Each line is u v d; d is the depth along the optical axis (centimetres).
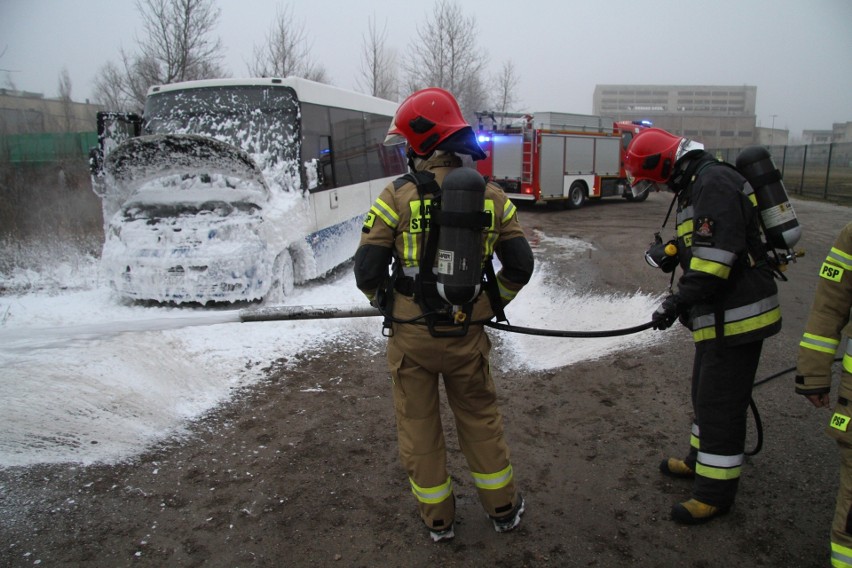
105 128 718
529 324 629
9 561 264
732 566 258
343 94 830
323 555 269
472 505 307
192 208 639
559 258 979
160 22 1503
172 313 619
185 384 461
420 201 246
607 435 380
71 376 434
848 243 225
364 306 376
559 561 263
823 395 233
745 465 337
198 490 322
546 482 327
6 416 378
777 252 275
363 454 361
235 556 269
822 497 306
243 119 705
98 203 1272
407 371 258
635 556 266
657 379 468
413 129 252
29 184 1248
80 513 300
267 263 627
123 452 360
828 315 231
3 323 584
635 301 694
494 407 274
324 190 761
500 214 255
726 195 255
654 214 1670
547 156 1705
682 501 307
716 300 269
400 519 295
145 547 275
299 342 562
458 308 243
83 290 737
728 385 272
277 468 345
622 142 1986
